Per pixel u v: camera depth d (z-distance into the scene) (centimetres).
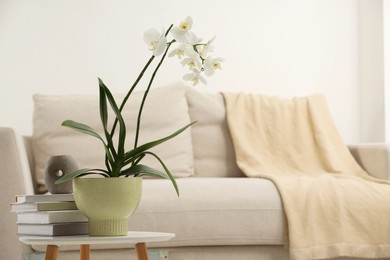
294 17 431
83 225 190
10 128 287
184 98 361
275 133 367
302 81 430
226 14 423
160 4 416
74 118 339
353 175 350
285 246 286
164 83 412
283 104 378
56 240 174
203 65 187
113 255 279
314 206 289
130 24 412
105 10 410
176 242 281
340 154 364
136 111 347
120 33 411
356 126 436
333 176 338
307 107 381
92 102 346
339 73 436
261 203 287
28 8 405
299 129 370
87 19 409
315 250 283
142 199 283
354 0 439
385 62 427
